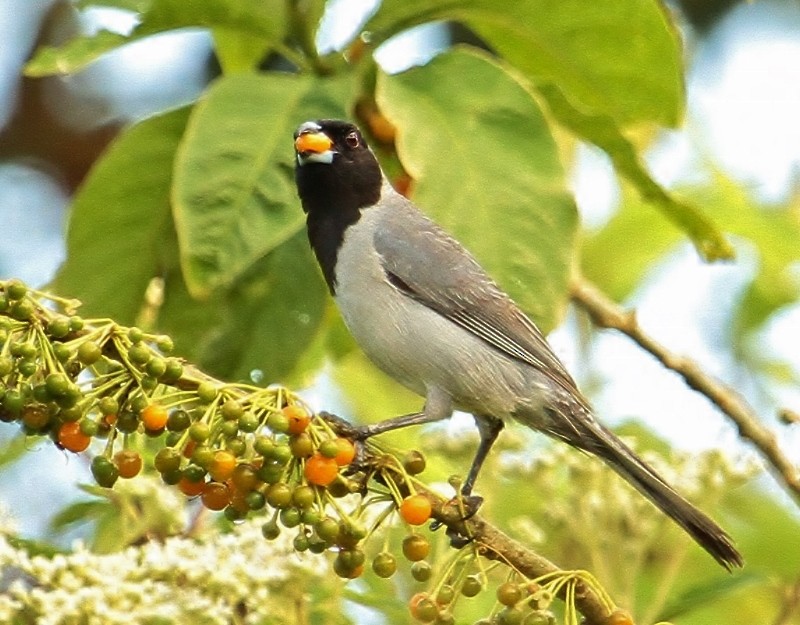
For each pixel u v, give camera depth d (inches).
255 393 289.6
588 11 428.5
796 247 576.1
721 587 389.1
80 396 280.8
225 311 465.1
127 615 295.0
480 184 397.7
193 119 395.9
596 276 611.5
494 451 439.8
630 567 423.8
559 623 409.1
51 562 312.8
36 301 286.8
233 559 329.4
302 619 343.9
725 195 581.0
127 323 455.2
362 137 443.8
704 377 452.8
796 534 496.4
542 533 450.3
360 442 306.8
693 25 653.3
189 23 429.4
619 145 440.8
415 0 434.0
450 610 303.4
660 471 434.9
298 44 441.7
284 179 394.9
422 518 295.6
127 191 442.3
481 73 408.8
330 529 287.6
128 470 289.1
